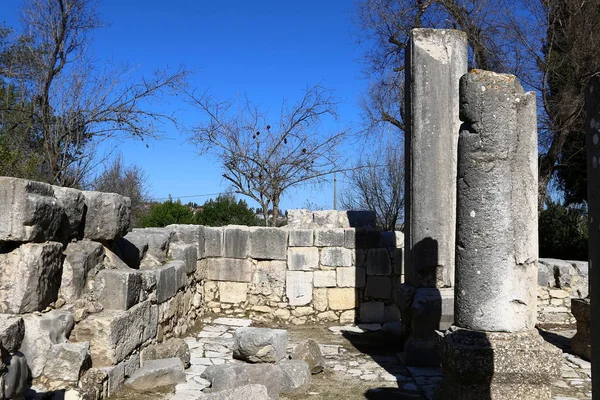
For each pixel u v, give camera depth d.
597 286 2.49
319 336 9.14
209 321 9.90
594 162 2.56
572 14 14.36
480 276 4.74
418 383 6.28
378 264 10.34
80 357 4.83
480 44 15.86
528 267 4.80
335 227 11.31
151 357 6.39
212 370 5.92
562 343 8.52
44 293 4.93
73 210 5.46
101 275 5.74
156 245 8.19
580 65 14.20
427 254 7.25
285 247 10.38
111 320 5.32
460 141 4.96
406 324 7.69
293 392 5.94
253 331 6.79
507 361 4.53
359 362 7.37
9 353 3.54
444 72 7.30
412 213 7.39
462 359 4.59
